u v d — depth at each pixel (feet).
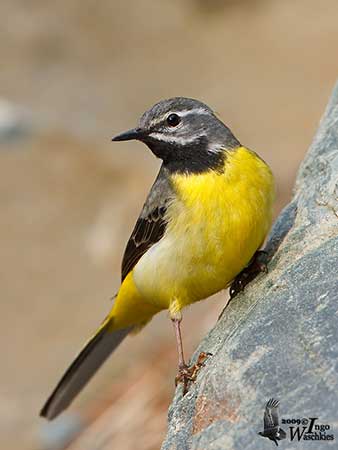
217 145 28.73
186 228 28.09
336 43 88.17
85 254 60.13
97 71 87.45
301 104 78.33
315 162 29.22
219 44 91.45
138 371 47.52
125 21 95.30
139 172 66.64
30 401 48.57
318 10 95.09
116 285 56.70
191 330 47.93
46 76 85.71
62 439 44.96
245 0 98.68
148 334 50.31
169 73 87.10
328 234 26.11
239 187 27.78
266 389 21.31
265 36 91.56
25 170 68.59
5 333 53.93
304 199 28.14
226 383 21.99
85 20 94.27
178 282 28.99
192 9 97.50
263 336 22.49
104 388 47.37
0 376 50.62
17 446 45.42
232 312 26.91
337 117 30.09
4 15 93.30
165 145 29.40
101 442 43.52
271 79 83.76
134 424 43.68
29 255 60.70
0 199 66.08
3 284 58.18
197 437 21.68
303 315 22.56
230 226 27.66
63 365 50.62
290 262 26.30
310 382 21.01
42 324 54.34
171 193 28.73
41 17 93.61
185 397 24.82
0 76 84.99
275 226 29.01
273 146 71.15
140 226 30.30
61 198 65.51
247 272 28.48
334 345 21.38
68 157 69.41
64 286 57.41
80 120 77.51
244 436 20.79
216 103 80.94
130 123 78.23
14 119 74.13
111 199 64.34
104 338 34.47
